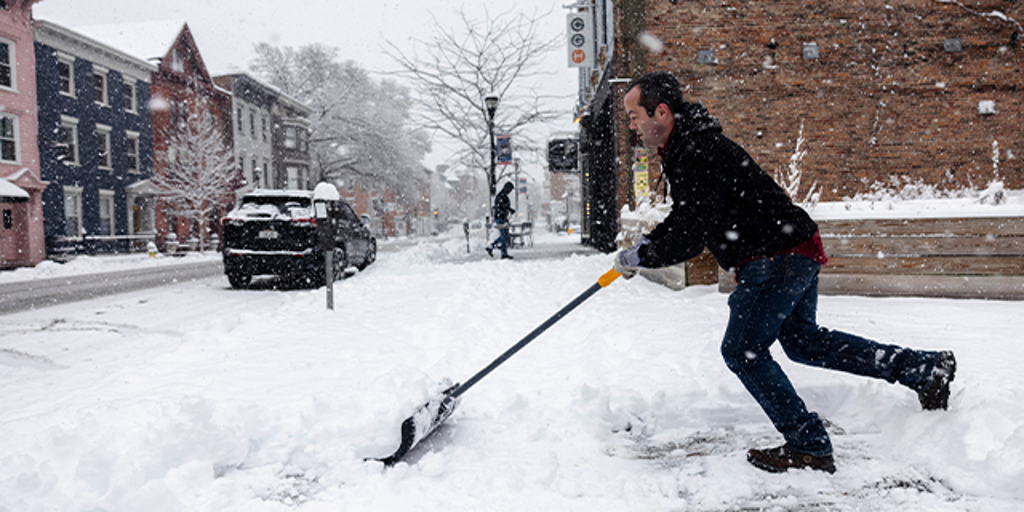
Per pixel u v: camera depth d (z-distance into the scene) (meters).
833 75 11.16
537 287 7.87
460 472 2.36
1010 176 11.12
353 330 5.08
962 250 5.44
